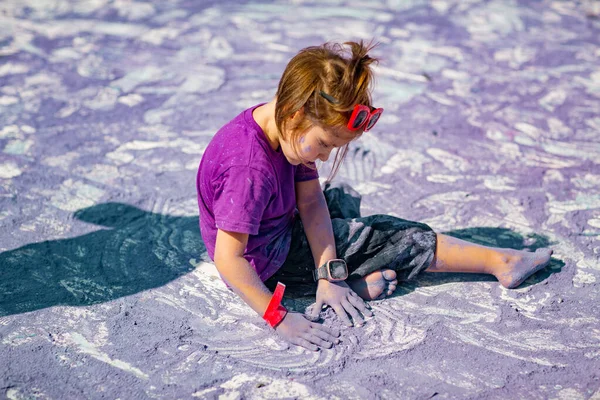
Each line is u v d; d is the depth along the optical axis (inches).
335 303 87.0
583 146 134.6
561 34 193.5
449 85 161.0
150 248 102.9
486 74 167.0
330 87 71.2
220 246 79.5
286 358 81.3
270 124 79.0
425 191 119.1
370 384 77.3
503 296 92.4
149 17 201.0
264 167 78.0
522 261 92.4
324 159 78.5
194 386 76.7
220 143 80.2
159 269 98.2
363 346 83.1
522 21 202.8
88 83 158.6
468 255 91.5
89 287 94.0
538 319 88.0
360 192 118.7
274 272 88.8
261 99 151.6
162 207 113.7
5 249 101.7
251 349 82.8
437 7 213.2
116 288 94.0
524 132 139.9
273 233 85.9
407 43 184.5
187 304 90.9
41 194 116.0
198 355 81.6
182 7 210.4
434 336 84.9
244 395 75.5
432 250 90.5
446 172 125.3
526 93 157.4
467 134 139.3
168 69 166.7
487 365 80.3
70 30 189.3
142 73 164.4
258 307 82.0
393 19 202.4
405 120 144.9
